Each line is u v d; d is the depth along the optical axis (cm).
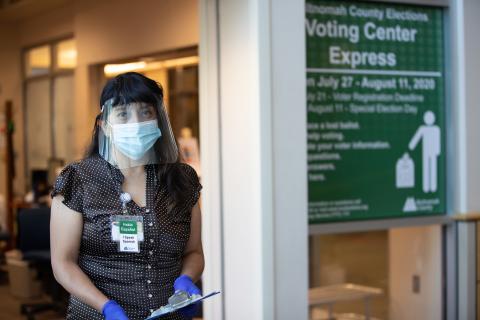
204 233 447
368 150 455
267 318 411
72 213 247
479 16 482
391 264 577
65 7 912
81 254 252
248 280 423
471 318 485
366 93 454
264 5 407
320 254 621
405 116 467
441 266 504
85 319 250
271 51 410
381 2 457
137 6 718
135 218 247
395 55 463
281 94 414
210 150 441
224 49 430
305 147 421
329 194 444
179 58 700
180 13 647
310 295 555
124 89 246
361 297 553
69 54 946
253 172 413
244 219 423
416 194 471
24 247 626
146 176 255
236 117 425
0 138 1045
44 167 1042
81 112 855
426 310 526
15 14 991
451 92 478
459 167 480
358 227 450
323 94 441
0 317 633
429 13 475
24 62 1078
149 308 249
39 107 1051
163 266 254
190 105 725
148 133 247
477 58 482
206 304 451
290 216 419
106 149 251
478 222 484
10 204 869
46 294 688
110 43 779
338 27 445
